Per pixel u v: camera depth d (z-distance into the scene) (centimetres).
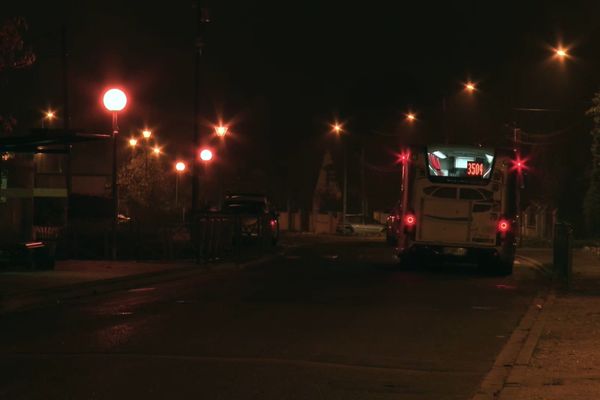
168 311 1512
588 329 1302
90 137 1731
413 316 1469
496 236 2356
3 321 1388
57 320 1400
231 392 887
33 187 2730
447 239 2377
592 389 880
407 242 2403
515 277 2333
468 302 1688
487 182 2358
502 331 1312
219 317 1435
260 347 1150
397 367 1032
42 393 873
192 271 2288
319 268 2548
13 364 1024
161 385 915
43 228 3031
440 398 876
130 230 2780
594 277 2200
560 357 1070
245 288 1922
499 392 878
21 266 2145
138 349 1128
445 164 2380
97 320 1398
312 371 998
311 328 1319
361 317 1448
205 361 1049
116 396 864
